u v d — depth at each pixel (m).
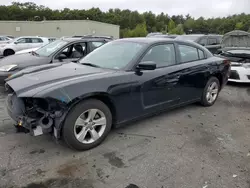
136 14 85.31
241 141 3.27
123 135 3.34
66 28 33.16
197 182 2.35
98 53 3.91
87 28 33.62
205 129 3.65
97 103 2.86
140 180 2.35
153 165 2.62
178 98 3.98
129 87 3.12
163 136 3.36
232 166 2.64
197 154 2.88
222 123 3.92
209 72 4.48
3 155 2.71
